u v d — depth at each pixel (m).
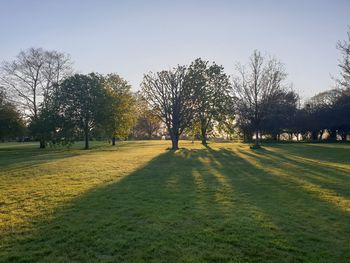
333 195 8.84
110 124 40.00
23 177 12.77
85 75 39.38
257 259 4.68
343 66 28.81
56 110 37.16
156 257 4.77
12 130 34.88
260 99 36.81
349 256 4.77
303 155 23.66
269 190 9.64
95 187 10.33
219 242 5.32
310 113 64.31
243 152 28.33
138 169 15.29
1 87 36.25
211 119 45.44
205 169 15.20
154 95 40.03
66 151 33.75
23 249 5.12
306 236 5.57
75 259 4.75
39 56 41.53
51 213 7.16
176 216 6.82
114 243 5.32
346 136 65.50
